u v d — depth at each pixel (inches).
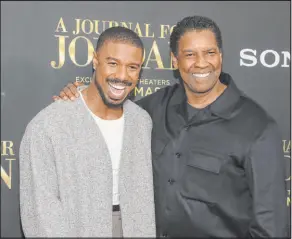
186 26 71.1
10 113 85.5
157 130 75.4
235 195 70.5
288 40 96.9
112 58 65.1
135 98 90.7
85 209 64.8
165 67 92.1
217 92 74.0
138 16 91.0
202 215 71.1
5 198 86.8
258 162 68.2
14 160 86.5
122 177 68.2
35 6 86.3
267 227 67.8
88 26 89.0
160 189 73.2
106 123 69.0
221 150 70.4
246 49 95.7
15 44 85.6
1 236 86.7
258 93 96.3
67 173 64.3
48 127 64.1
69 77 88.2
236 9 95.0
